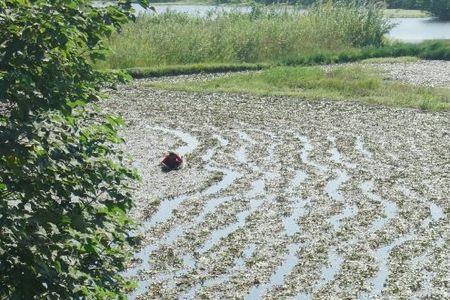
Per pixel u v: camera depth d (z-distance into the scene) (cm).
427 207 1939
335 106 3328
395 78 4191
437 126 2919
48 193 950
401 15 9169
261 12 5684
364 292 1441
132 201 1005
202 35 4794
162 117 3084
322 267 1559
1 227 858
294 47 5075
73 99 971
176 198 2006
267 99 3500
